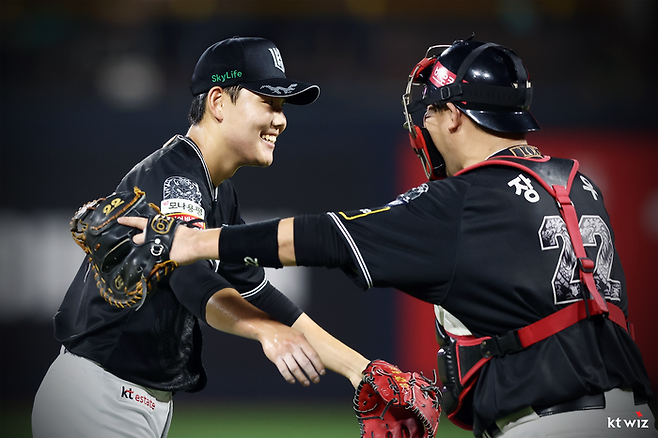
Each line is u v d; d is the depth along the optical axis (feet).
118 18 131.95
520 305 23.13
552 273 23.15
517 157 25.13
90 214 26.48
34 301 97.86
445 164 27.96
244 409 89.10
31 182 99.50
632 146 101.19
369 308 96.73
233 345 95.81
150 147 100.94
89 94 114.73
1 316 97.30
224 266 33.63
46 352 97.30
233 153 32.96
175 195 28.81
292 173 100.68
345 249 23.41
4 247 98.32
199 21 129.29
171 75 121.60
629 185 100.73
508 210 23.49
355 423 80.33
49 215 99.45
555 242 23.41
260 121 32.24
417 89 103.24
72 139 100.12
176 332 31.37
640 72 121.90
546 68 125.29
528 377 22.86
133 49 123.13
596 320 23.54
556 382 22.47
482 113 25.64
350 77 125.80
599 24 126.11
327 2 134.00
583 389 22.45
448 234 23.39
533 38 128.26
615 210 100.58
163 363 31.35
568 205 24.00
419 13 134.51
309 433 75.51
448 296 23.75
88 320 30.76
